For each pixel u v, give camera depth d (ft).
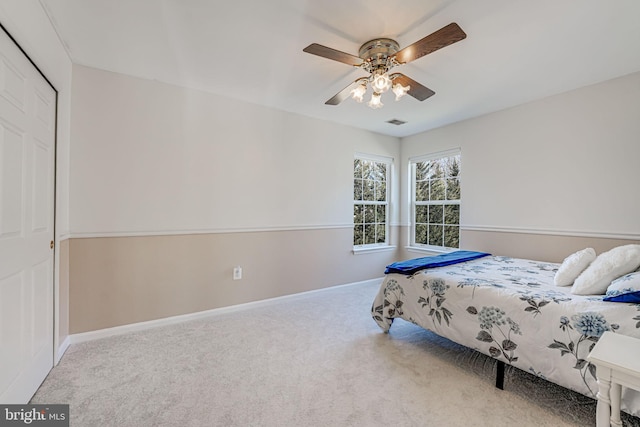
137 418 4.96
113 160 8.23
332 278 13.00
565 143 9.36
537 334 5.29
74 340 7.74
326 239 12.77
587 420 4.91
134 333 8.40
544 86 8.98
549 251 9.73
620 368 3.41
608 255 5.73
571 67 7.80
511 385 5.95
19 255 4.96
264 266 11.03
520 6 5.50
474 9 5.58
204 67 7.98
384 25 6.08
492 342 5.92
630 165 8.11
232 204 10.27
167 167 9.04
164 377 6.16
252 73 8.31
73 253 7.74
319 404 5.34
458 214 12.90
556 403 5.36
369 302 11.48
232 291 10.32
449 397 5.56
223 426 4.79
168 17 5.90
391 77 6.66
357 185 14.08
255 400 5.45
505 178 10.92
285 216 11.53
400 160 15.43
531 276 7.29
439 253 13.57
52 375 6.18
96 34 6.47
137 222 8.60
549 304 5.29
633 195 8.05
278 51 7.14
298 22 6.02
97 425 4.79
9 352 4.63
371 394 5.64
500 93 9.53
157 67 7.98
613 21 5.90
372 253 14.38
